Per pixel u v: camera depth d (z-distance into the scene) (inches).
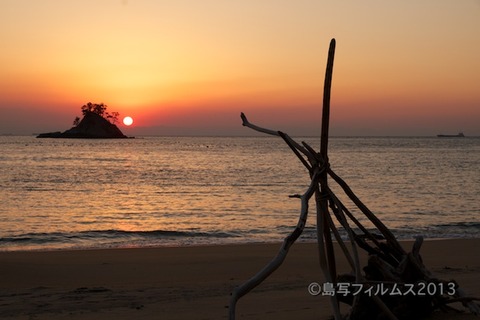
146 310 302.5
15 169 2103.8
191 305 313.6
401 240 666.8
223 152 4084.6
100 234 743.1
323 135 222.5
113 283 405.1
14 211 988.6
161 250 565.0
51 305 319.0
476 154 3772.1
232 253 543.8
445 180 1699.1
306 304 306.3
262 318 272.2
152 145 6072.8
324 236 224.5
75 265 477.4
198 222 867.4
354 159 3019.2
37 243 679.1
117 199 1192.8
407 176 1847.9
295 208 1027.3
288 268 459.5
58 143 6318.9
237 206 1066.7
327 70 216.8
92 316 289.9
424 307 232.5
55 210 1008.9
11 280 415.8
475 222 871.7
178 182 1619.1
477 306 237.3
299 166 2390.5
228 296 339.0
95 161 2738.7
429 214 978.1
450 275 404.8
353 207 1049.5
